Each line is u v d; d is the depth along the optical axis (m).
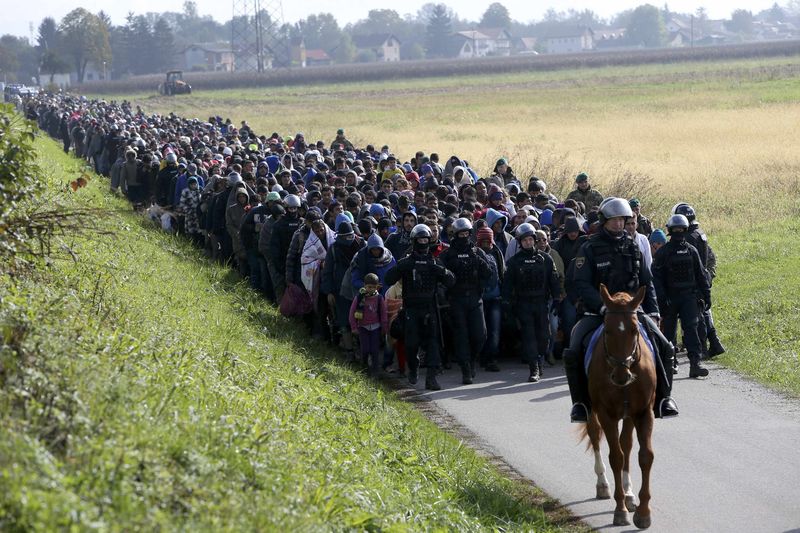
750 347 20.62
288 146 46.69
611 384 11.62
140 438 8.88
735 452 14.38
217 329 17.59
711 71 160.38
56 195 22.30
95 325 12.35
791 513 12.02
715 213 37.81
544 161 52.38
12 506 6.87
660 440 15.05
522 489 13.22
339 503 9.91
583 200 26.52
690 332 18.83
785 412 16.38
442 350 20.14
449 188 26.45
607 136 68.75
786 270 27.27
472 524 11.35
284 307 21.83
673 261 18.80
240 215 25.80
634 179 42.72
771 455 14.19
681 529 11.64
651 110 90.38
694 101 98.00
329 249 20.72
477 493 12.69
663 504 12.45
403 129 81.94
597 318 12.54
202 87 180.38
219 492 8.70
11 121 12.43
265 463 9.81
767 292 24.84
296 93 156.38
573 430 15.79
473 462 13.92
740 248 31.11
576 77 171.25
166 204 32.62
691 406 16.91
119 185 37.06
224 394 11.93
